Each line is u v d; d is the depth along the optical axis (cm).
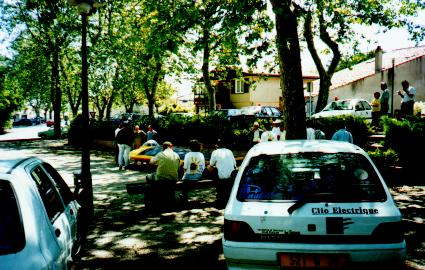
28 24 2656
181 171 1352
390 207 363
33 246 262
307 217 355
